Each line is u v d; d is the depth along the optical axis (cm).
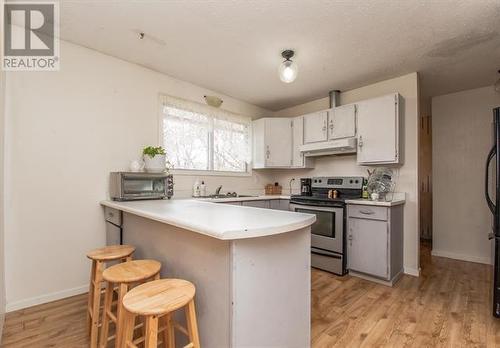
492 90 332
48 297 217
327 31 212
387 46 236
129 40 230
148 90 287
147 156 263
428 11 186
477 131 342
